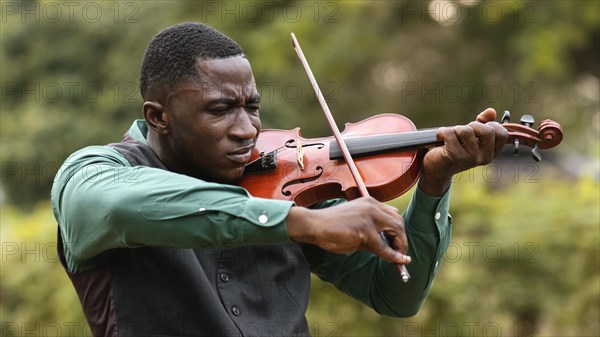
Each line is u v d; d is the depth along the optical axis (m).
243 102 6.87
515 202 15.46
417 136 7.26
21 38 35.69
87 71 35.53
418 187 7.35
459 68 36.03
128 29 35.00
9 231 19.27
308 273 7.68
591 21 30.62
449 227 7.68
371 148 7.37
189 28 6.92
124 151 6.94
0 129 34.44
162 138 7.11
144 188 5.82
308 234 5.54
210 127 6.77
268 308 7.17
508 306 15.11
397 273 7.72
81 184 6.15
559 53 30.75
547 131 6.92
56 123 33.56
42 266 17.64
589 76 35.62
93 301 6.80
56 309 17.27
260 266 7.25
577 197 15.61
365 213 5.54
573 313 15.05
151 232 5.75
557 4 30.62
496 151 6.81
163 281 6.71
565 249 15.05
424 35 35.56
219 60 6.82
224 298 6.92
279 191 7.43
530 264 15.07
